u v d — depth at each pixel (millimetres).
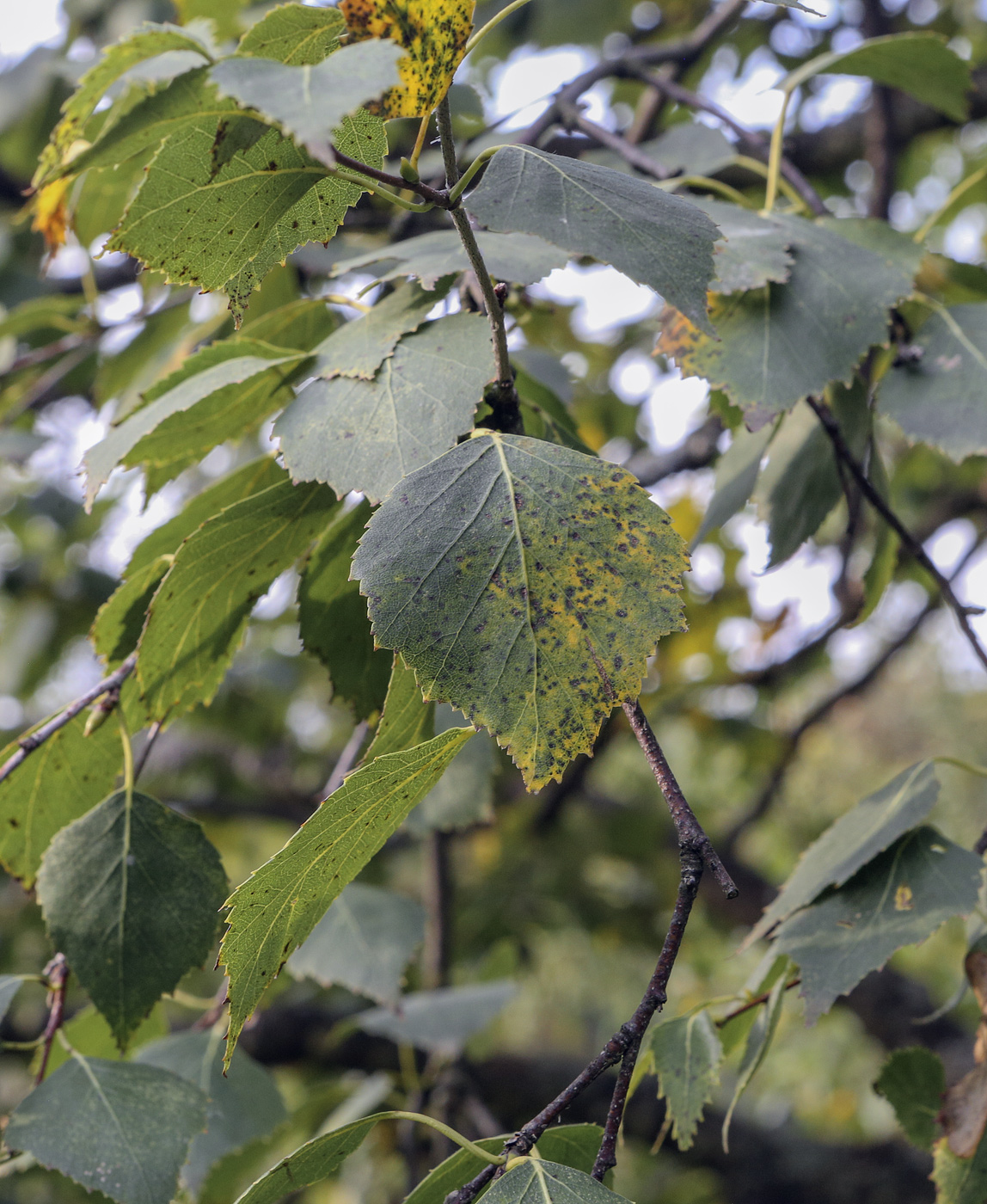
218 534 592
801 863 641
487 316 591
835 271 629
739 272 626
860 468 644
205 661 615
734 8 884
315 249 727
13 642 1434
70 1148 599
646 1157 1502
